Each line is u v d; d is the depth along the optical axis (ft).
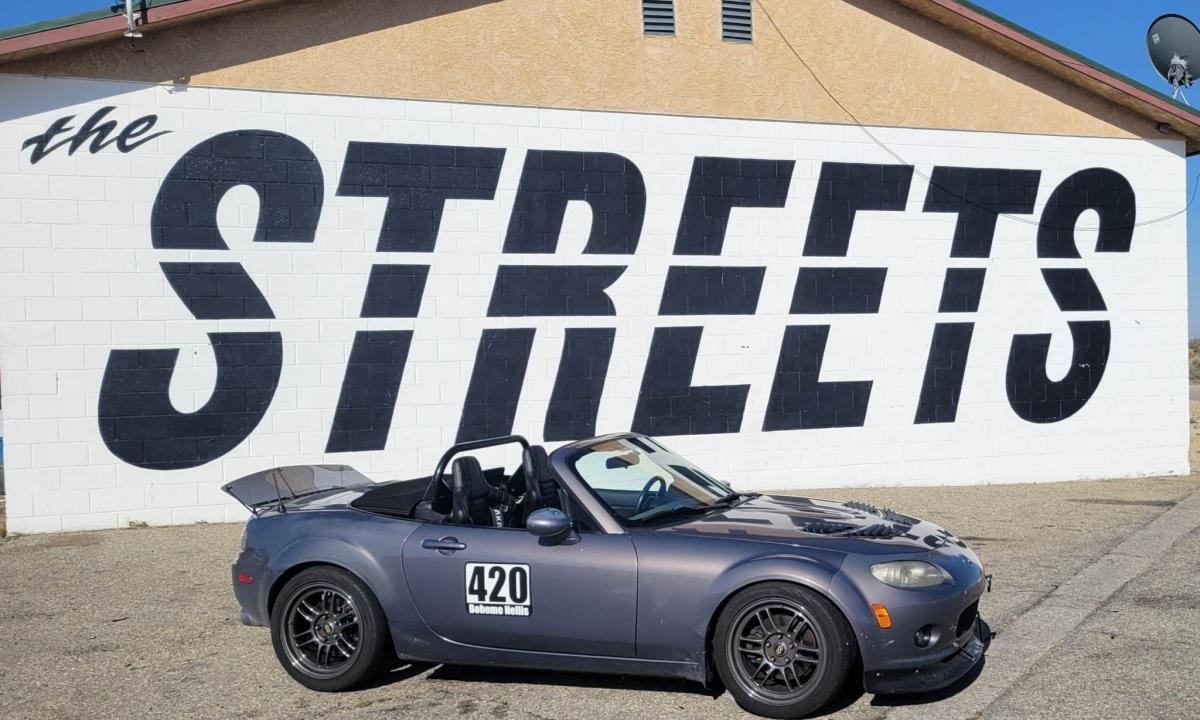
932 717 15.78
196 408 33.96
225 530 32.83
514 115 37.17
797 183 40.16
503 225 36.96
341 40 35.42
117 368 33.22
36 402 32.55
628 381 38.11
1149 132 44.29
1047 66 42.50
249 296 34.42
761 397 39.52
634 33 38.45
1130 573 24.89
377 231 35.68
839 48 40.70
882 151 41.14
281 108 34.83
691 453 38.75
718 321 39.11
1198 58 44.91
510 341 36.94
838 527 17.38
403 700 17.29
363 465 35.53
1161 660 18.11
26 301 32.48
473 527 17.66
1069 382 43.27
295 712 16.75
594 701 16.97
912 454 41.34
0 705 17.26
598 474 18.30
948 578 16.21
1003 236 42.55
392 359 35.81
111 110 33.22
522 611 16.98
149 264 33.50
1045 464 42.98
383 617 17.65
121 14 32.30
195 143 33.99
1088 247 43.62
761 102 39.83
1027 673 17.67
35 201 32.55
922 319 41.47
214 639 21.03
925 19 41.60
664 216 38.63
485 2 36.94
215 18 34.14
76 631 21.70
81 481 32.91
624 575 16.49
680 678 16.69
